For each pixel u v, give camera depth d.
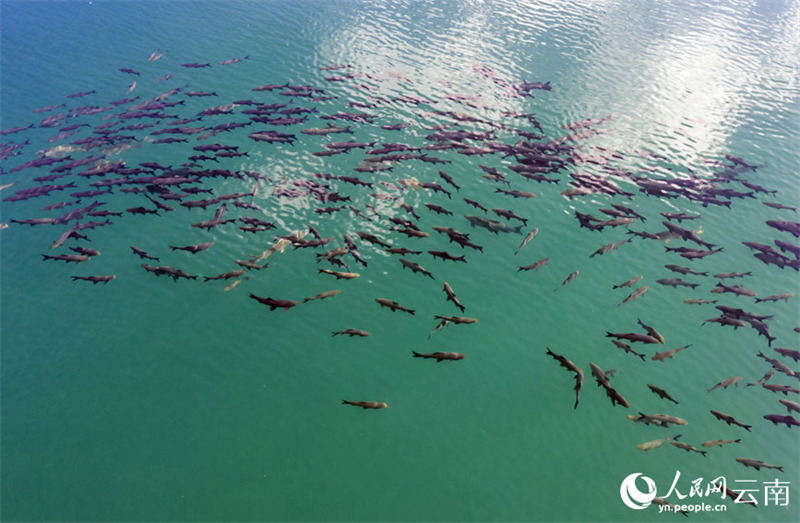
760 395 19.39
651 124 34.66
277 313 21.33
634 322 21.84
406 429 17.92
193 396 18.52
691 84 39.66
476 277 23.38
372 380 19.39
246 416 17.97
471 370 19.86
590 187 28.30
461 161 29.98
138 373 19.14
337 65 39.53
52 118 32.38
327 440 17.44
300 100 34.97
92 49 40.41
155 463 16.52
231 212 25.55
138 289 22.11
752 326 21.64
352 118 33.00
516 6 51.03
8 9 45.59
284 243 23.52
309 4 48.53
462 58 41.16
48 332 20.39
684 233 25.47
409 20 46.75
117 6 46.94
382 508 15.75
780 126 35.38
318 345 20.44
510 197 27.69
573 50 43.34
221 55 40.34
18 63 38.31
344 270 22.92
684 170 30.55
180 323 20.92
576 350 20.67
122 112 33.19
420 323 21.38
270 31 43.81
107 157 28.88
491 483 16.53
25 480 15.96
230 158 29.06
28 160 28.92
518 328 21.42
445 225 25.58
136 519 15.17
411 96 35.88
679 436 18.00
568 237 25.62
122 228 24.72
